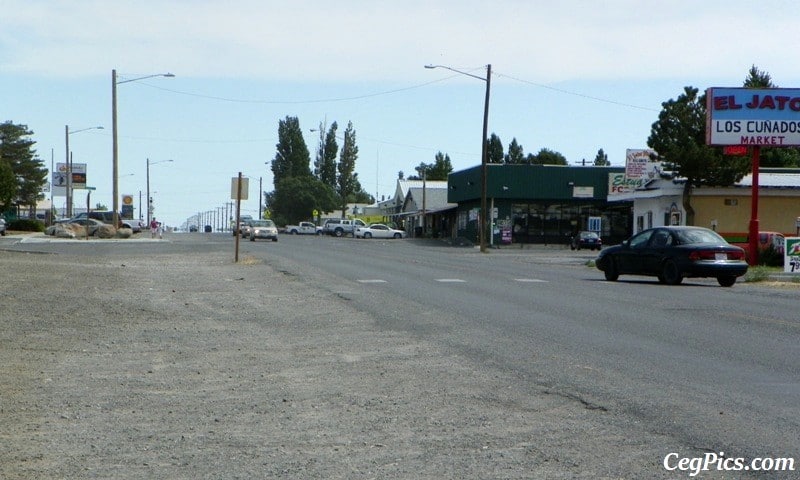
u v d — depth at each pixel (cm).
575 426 847
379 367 1183
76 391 1026
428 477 686
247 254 4444
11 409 927
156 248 5156
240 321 1697
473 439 802
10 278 2556
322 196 13000
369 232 9500
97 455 752
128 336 1484
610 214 8056
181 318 1739
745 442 784
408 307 1925
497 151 14488
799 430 826
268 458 741
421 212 10144
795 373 1123
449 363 1207
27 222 8850
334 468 711
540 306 1948
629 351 1301
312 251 5072
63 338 1443
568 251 6531
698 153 5234
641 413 897
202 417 894
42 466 719
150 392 1023
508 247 7469
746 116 3919
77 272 2911
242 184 3622
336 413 909
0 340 1399
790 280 2972
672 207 5691
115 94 6431
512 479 680
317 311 1861
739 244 4469
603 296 2208
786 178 5669
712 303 2038
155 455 752
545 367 1168
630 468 709
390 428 844
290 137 13200
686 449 762
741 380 1073
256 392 1021
